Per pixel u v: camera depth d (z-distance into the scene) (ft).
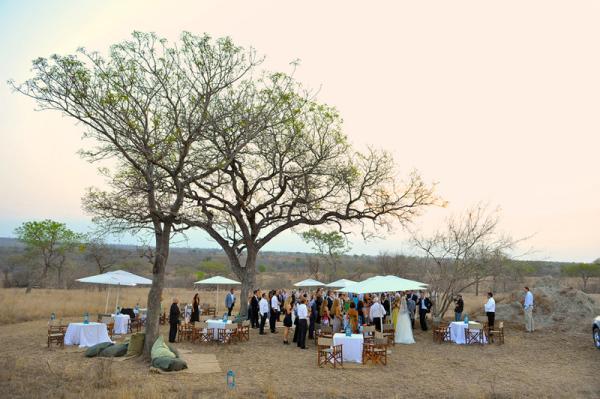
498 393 33.24
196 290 178.60
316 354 49.78
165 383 34.81
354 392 33.63
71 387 32.53
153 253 45.47
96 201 53.06
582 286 188.65
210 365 42.50
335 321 60.29
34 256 159.63
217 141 57.82
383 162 77.77
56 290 135.74
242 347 53.62
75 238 139.13
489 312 61.16
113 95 41.86
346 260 233.96
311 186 75.87
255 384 35.58
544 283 84.79
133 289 165.27
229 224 78.02
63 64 41.04
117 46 43.78
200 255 364.79
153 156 45.55
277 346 54.95
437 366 43.96
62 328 53.62
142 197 53.01
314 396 32.22
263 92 53.67
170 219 45.68
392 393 33.40
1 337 57.21
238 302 130.00
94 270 167.32
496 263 79.10
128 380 35.42
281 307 83.25
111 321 56.70
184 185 45.98
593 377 39.65
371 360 45.83
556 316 69.77
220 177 72.02
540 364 45.39
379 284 55.01
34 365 40.40
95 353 45.34
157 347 42.34
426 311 70.08
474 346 56.08
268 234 79.71
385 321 70.33
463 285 80.48
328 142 73.51
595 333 54.34
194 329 56.90
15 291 126.21
